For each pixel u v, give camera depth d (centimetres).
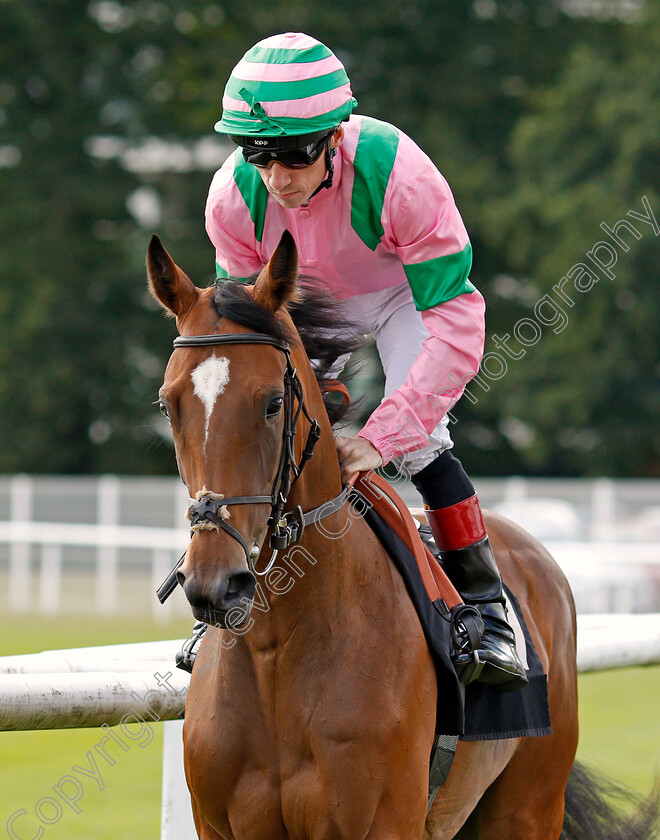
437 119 3453
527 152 3234
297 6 3538
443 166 3338
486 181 3319
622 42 3478
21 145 3528
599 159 3133
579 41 3541
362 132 468
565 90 3206
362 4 3547
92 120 3584
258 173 475
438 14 3588
